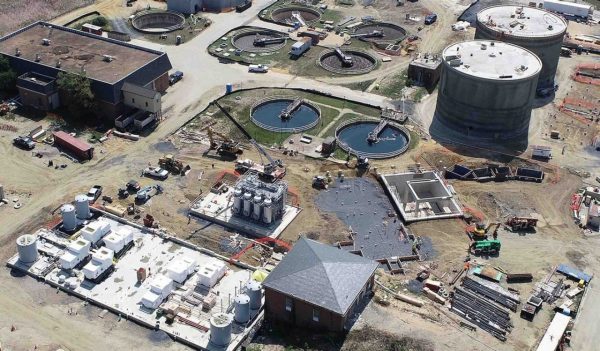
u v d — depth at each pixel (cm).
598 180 12206
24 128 13125
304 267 9038
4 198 11262
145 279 9700
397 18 18775
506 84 12681
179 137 13100
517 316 9319
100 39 15288
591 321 9300
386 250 10438
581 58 16850
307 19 18800
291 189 11744
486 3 19800
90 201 11219
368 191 11775
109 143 12850
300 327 8994
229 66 15900
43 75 13850
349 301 8688
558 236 10856
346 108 14325
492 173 12225
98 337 8856
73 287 9506
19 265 9875
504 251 10481
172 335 8875
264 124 13662
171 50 16512
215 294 9462
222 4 18938
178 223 10869
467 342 8856
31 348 8656
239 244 10481
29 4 18475
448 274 9981
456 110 13388
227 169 12194
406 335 8888
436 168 12431
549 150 12850
